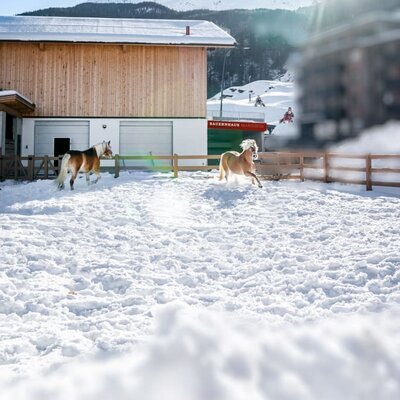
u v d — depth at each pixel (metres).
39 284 5.46
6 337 3.93
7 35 18.70
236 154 14.15
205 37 19.50
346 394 1.24
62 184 13.35
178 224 9.09
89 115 19.73
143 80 19.97
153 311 4.48
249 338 1.58
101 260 6.57
